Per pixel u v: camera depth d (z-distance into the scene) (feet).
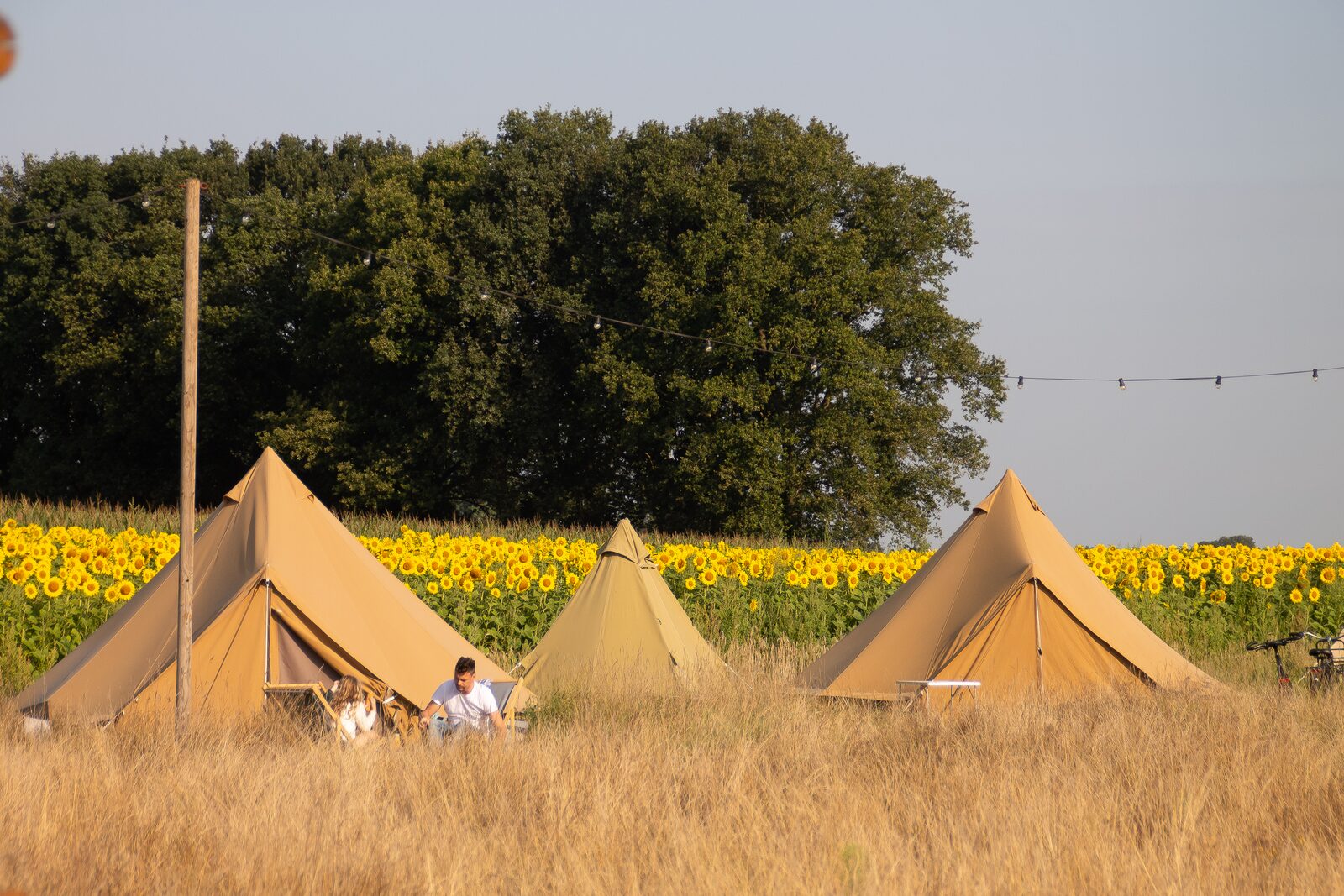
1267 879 41.86
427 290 266.36
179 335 299.58
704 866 42.57
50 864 41.81
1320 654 82.94
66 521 185.37
